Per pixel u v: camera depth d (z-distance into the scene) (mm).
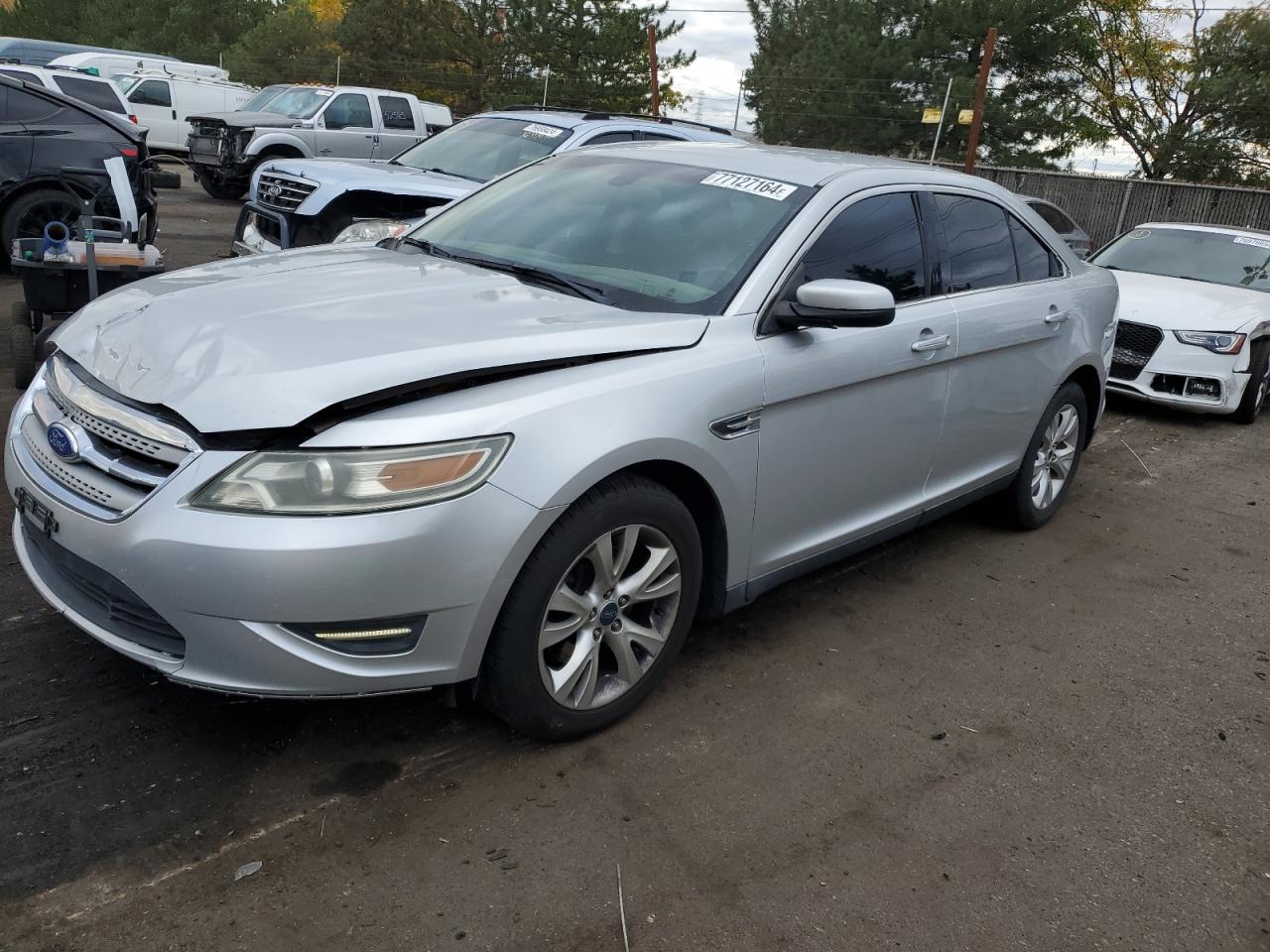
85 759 2812
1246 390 8016
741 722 3291
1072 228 14656
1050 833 2896
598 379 2877
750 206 3686
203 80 23016
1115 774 3223
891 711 3459
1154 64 34656
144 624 2631
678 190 3867
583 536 2814
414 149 9078
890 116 32594
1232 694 3811
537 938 2340
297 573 2418
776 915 2477
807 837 2771
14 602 3611
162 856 2486
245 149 16641
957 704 3551
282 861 2506
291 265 3607
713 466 3141
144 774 2775
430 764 2930
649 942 2357
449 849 2596
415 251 3998
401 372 2596
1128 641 4184
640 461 2893
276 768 2854
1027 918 2555
